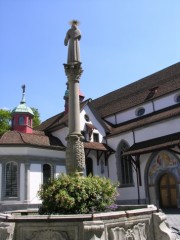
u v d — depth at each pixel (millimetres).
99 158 30125
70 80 11883
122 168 29516
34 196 24766
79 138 11141
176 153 23422
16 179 24750
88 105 31984
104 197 8727
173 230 10930
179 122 24750
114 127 33031
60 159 27641
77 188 8547
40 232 6453
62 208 8297
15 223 6629
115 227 6754
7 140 25828
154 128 26719
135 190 27375
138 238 7270
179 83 28250
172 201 24672
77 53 12297
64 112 34156
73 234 6301
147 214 7801
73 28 12703
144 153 25391
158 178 25719
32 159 25516
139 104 30891
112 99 37625
